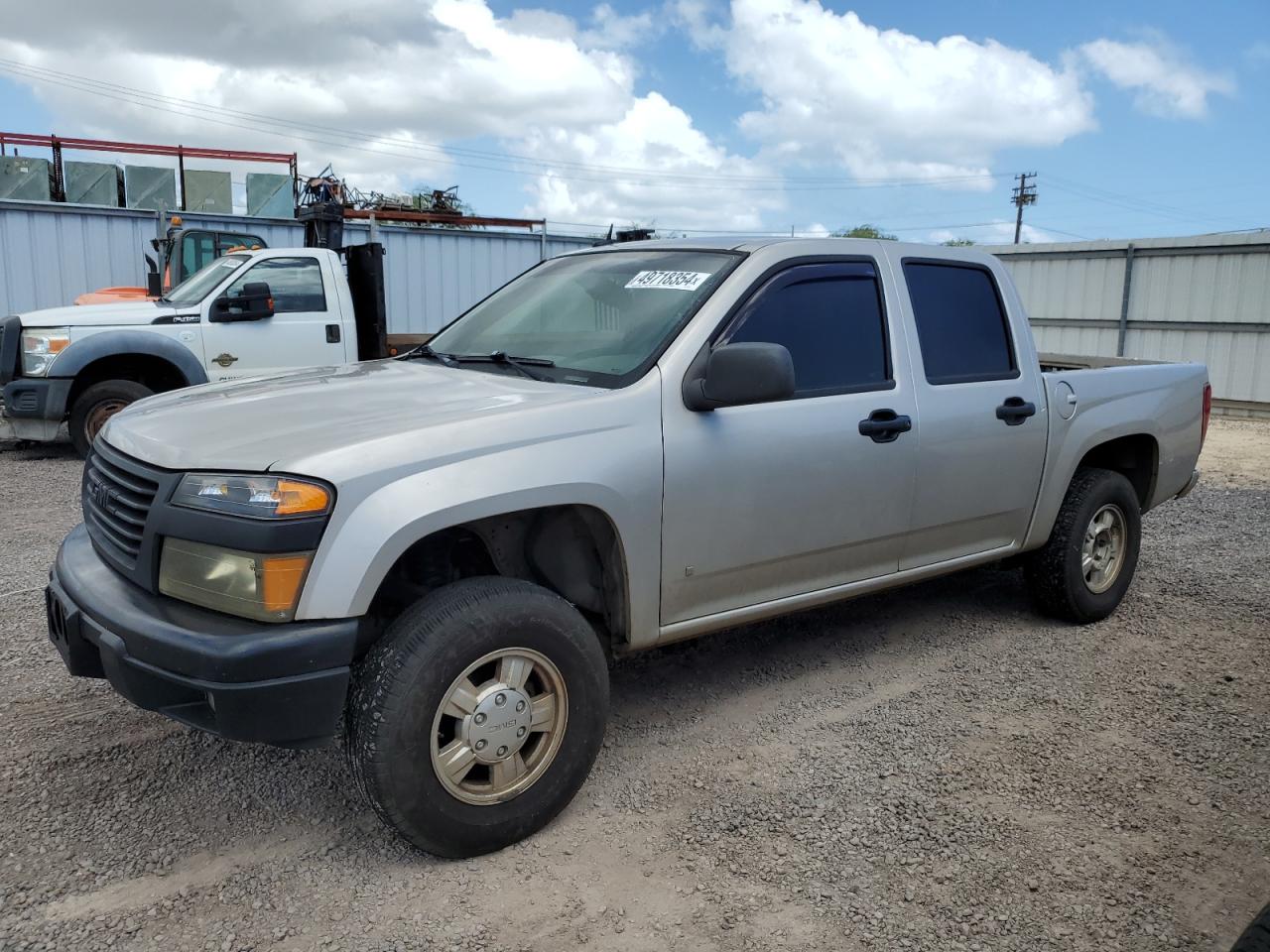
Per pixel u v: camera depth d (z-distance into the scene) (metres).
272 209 18.67
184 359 9.09
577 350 3.62
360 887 2.74
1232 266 16.06
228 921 2.58
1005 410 4.36
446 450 2.81
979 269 4.53
